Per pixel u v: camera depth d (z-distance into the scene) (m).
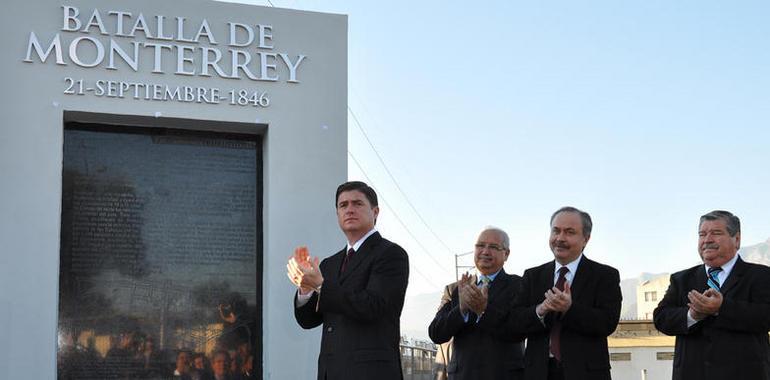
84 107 6.90
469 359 6.51
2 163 6.66
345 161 7.52
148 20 7.16
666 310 6.30
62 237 6.97
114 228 7.12
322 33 7.62
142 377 7.00
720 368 5.93
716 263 6.18
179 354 7.12
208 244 7.32
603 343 5.91
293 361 7.14
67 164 7.07
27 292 6.58
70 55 6.91
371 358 5.25
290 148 7.39
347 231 5.55
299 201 7.35
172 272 7.20
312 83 7.53
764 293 5.99
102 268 7.04
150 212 7.23
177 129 7.40
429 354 16.67
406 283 5.43
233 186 7.47
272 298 7.17
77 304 6.93
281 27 7.51
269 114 7.37
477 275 6.87
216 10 7.34
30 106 6.78
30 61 6.82
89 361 6.90
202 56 7.24
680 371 6.18
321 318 5.76
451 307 6.84
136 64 7.06
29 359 6.52
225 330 7.25
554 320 5.92
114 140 7.23
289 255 7.27
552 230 6.15
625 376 24.92
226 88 7.28
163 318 7.12
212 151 7.47
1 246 6.57
